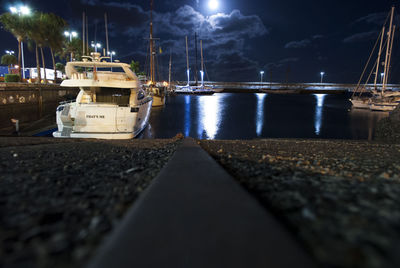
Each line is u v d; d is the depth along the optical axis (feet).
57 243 4.23
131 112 45.19
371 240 4.19
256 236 3.90
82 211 5.81
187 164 9.95
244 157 14.71
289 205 6.14
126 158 14.20
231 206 5.21
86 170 10.62
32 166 11.05
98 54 49.21
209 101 206.49
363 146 24.12
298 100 239.71
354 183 8.61
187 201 5.51
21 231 4.72
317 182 8.67
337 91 394.11
